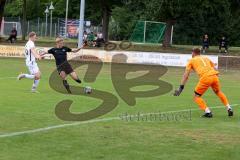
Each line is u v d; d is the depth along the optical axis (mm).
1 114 24875
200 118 25719
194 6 93500
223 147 18844
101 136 20266
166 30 99062
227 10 100875
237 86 46438
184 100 33219
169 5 93312
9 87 37656
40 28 150750
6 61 66750
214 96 36438
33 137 19641
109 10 109000
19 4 183250
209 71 26250
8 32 149125
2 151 17188
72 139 19562
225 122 24578
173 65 70750
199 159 16953
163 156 17219
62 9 174750
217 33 141750
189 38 142000
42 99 31281
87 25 133875
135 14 136375
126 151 17781
